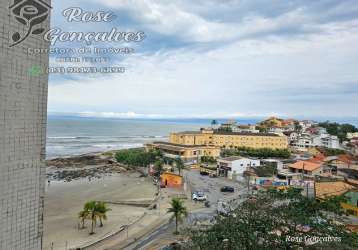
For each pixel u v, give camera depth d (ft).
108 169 462.60
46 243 180.14
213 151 509.76
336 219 181.06
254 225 125.80
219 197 289.12
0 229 58.18
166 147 518.37
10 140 59.31
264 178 348.59
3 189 58.34
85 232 201.57
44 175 68.23
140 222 220.02
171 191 317.63
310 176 348.79
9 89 58.70
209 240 122.93
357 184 275.18
